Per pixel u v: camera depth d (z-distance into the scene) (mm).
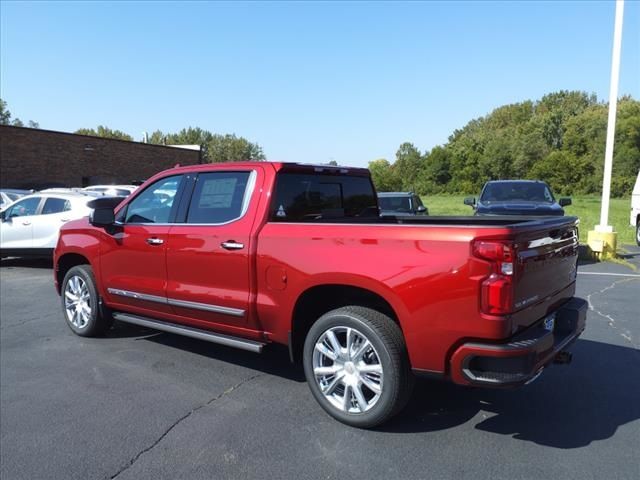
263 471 3266
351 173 5242
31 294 8758
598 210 35375
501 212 11320
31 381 4801
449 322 3299
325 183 4922
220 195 4633
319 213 4801
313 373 3969
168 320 5145
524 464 3289
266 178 4379
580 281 9344
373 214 5559
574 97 105562
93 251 5738
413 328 3432
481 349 3213
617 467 3244
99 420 3994
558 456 3383
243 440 3654
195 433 3768
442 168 81000
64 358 5434
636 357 5230
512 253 3188
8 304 7992
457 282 3258
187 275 4734
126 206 5473
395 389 3559
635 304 7477
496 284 3146
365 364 3729
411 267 3422
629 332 6078
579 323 3992
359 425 3756
